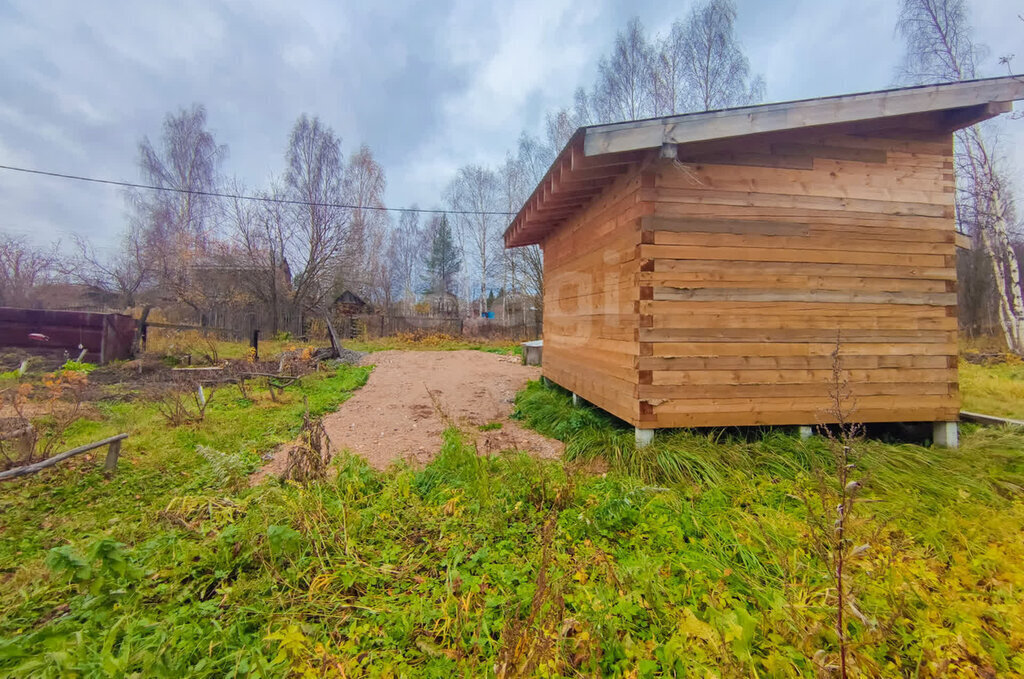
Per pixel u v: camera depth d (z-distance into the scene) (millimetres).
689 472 3396
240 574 2156
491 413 6258
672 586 2078
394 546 2469
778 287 3963
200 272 18422
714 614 1775
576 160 3635
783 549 2301
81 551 2271
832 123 3617
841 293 4062
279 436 4902
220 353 11516
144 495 3264
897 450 3725
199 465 3924
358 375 9188
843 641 1387
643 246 3762
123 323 10211
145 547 2375
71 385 6141
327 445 3494
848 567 1992
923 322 4215
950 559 2293
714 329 3883
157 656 1569
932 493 3086
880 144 4156
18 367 8633
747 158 3914
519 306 26250
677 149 3689
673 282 3822
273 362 10203
